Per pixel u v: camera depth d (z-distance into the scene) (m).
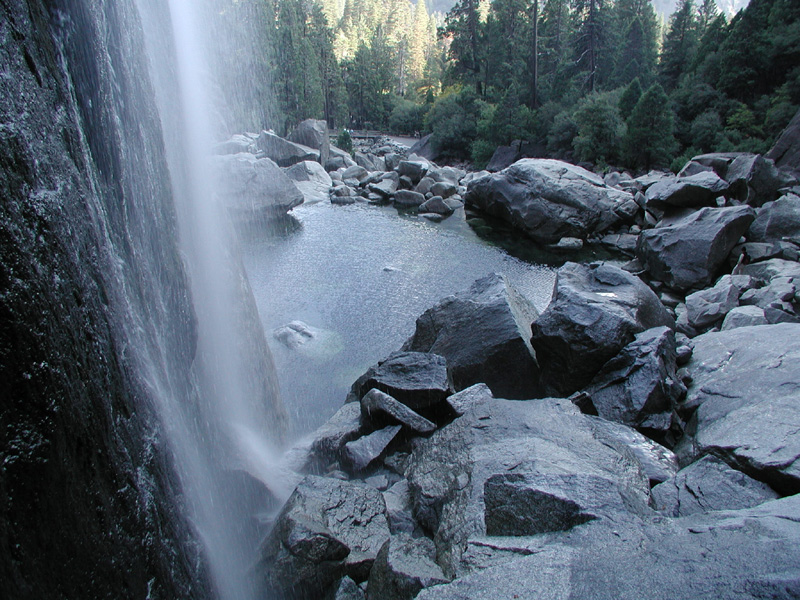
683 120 35.88
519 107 44.91
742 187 20.45
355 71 78.50
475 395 6.71
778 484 4.56
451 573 3.70
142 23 4.83
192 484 3.97
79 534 2.22
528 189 23.08
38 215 2.14
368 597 3.87
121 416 2.75
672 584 2.96
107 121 3.35
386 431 6.40
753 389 6.10
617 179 27.88
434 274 17.22
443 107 54.62
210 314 6.19
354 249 19.83
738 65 34.62
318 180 31.19
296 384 9.95
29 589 1.90
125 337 3.03
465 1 57.84
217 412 5.83
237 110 32.09
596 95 38.91
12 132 2.04
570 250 21.31
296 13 52.53
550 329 7.44
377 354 11.31
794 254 15.36
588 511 3.84
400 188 31.19
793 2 34.62
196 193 6.36
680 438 6.23
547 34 52.28
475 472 4.71
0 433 1.83
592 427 5.62
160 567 2.91
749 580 2.87
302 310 13.83
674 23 48.31
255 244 20.03
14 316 1.90
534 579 3.20
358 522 4.53
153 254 4.28
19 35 2.22
